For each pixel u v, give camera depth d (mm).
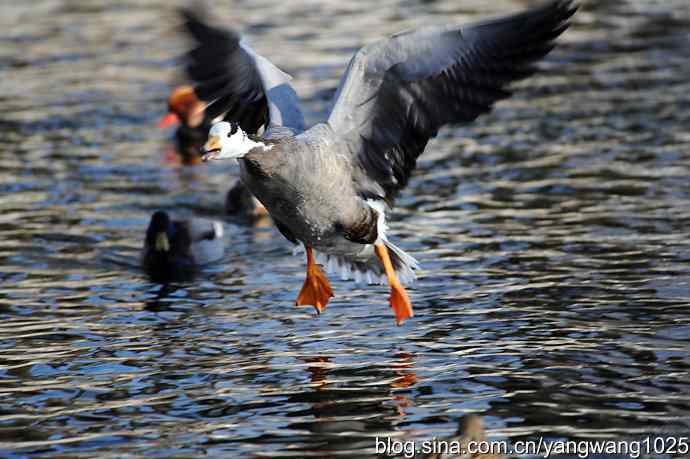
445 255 16203
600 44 30422
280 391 11656
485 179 19984
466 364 12180
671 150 20875
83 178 21328
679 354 12180
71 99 27047
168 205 19875
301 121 11945
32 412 11273
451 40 11250
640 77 26703
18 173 21422
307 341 13156
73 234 18078
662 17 33344
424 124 11805
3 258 16828
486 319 13602
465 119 11617
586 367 11938
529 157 21188
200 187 21125
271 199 11414
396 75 11531
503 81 11422
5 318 14281
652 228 16812
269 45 31062
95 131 24641
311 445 10312
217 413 11133
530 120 23828
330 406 11195
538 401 11109
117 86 28234
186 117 24188
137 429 10797
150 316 14312
